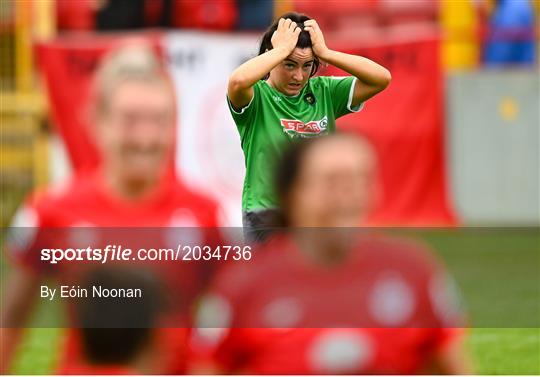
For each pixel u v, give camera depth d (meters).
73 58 42.00
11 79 46.59
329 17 47.53
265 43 18.00
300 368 9.89
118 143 11.13
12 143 45.12
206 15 44.06
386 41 43.50
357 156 9.70
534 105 45.16
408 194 43.81
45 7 44.59
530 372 20.70
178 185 11.67
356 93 17.98
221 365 10.05
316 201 9.73
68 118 41.97
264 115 17.56
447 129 44.50
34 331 24.42
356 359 9.89
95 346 9.02
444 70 44.22
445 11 48.06
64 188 11.27
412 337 10.03
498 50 48.12
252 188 17.45
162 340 9.20
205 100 42.22
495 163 44.97
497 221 44.88
